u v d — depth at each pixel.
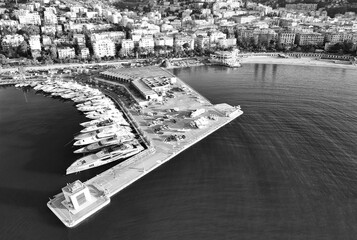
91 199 115.44
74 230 103.31
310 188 123.62
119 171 132.62
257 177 130.25
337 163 140.00
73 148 153.75
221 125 177.62
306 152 148.88
